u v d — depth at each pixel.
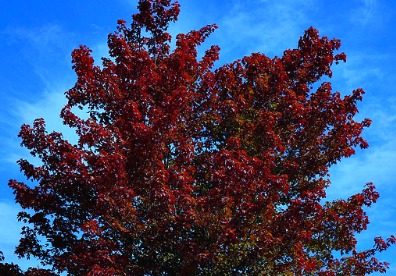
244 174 13.75
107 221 14.67
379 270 17.17
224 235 13.63
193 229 14.94
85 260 14.05
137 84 16.69
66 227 17.20
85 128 15.62
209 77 17.95
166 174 14.20
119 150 15.02
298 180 17.52
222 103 17.34
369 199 17.22
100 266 13.89
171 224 14.40
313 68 19.41
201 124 17.64
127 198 14.21
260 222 15.05
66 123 16.16
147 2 20.02
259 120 16.95
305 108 17.59
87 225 14.14
